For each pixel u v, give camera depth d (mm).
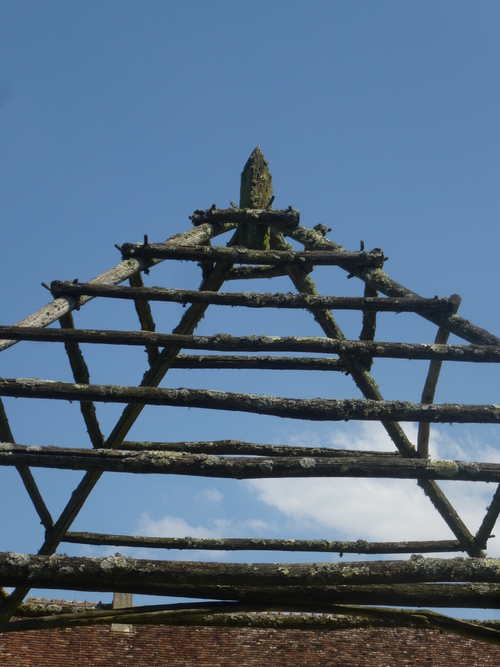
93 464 7809
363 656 17250
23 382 8500
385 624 11219
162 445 12547
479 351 9422
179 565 7305
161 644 17234
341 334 11844
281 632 17750
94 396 8539
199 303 10375
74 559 7234
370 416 8562
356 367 11617
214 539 12367
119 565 7230
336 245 11773
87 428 11773
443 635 17750
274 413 8586
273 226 12227
